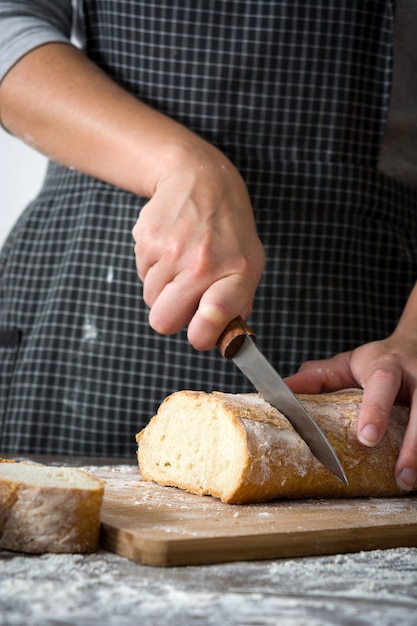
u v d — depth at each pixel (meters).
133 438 1.73
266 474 1.21
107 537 1.00
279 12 1.70
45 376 1.75
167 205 1.37
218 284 1.30
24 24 1.66
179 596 0.83
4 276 1.86
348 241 1.75
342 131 1.74
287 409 1.28
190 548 0.96
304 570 0.95
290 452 1.24
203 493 1.26
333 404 1.39
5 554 0.96
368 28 1.72
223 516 1.11
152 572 0.92
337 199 1.74
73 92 1.56
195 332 1.27
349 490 1.31
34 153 2.81
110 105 1.53
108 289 1.73
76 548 0.98
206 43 1.71
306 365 1.54
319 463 1.26
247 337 1.28
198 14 1.70
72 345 1.74
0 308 1.86
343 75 1.72
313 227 1.74
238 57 1.71
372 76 1.75
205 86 1.72
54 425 1.75
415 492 1.39
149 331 1.72
